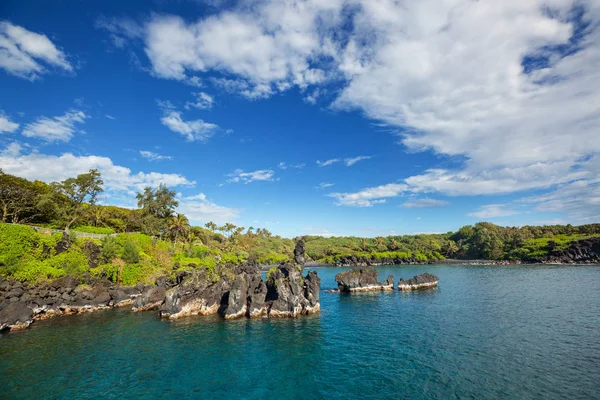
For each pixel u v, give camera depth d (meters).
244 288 65.31
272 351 43.50
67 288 65.56
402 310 69.81
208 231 188.25
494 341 45.88
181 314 62.53
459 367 36.91
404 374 35.44
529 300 75.75
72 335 49.78
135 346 45.16
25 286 60.84
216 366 38.31
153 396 30.94
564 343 44.00
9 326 51.78
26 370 36.53
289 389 32.44
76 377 34.88
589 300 72.81
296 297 64.56
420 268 194.75
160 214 132.75
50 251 72.38
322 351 43.41
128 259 83.62
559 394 30.03
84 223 108.19
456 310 67.75
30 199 92.38
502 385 32.12
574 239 198.50
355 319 61.94
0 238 64.12
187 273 82.25
